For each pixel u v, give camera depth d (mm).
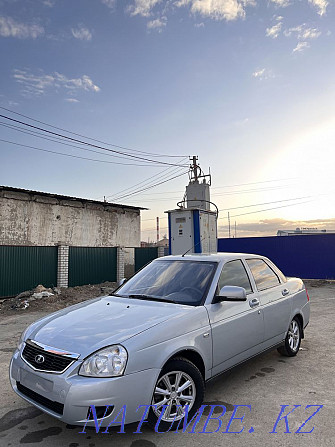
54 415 2648
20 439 2893
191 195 17109
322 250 16312
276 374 4289
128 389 2635
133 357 2703
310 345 5617
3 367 4840
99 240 17281
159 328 2973
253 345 3994
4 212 13477
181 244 12734
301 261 16688
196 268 4074
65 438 2896
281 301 4645
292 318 4883
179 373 3021
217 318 3492
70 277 15156
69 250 15234
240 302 3908
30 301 11227
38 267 13984
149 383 2738
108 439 2865
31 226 14344
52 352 2793
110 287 14930
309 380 4086
